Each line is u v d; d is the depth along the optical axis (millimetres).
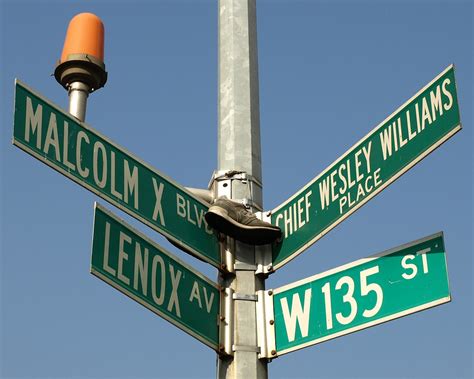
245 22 8172
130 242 6520
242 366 6836
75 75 7137
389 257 6535
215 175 7602
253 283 7199
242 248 7309
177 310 6660
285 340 6891
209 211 7207
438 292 6152
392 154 6508
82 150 6590
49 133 6398
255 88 7965
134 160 6957
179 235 7031
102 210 6406
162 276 6660
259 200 7574
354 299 6613
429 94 6320
